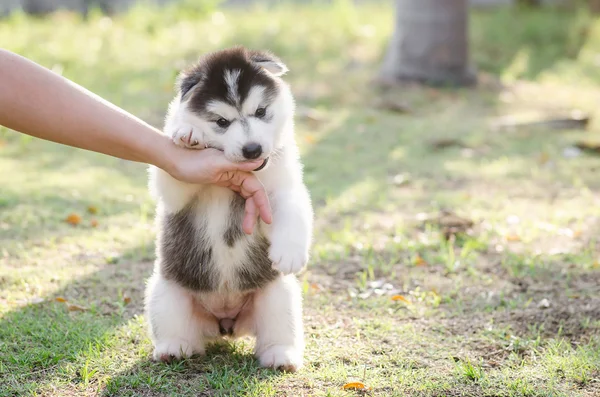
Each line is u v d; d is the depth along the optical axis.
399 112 4.15
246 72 1.96
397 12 4.68
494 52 5.55
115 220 2.64
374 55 5.20
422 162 3.33
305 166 3.21
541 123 3.93
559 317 2.18
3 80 1.82
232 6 6.64
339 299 2.25
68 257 2.42
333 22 5.77
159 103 3.90
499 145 3.61
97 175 3.02
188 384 1.93
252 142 1.89
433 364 2.01
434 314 2.20
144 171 3.14
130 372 1.96
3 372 1.95
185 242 1.97
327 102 4.23
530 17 6.46
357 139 3.63
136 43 5.11
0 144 3.33
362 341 2.08
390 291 2.29
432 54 4.65
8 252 2.42
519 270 2.40
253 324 2.02
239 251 1.97
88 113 1.85
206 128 1.94
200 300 2.01
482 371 1.97
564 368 1.98
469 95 4.55
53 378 1.94
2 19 5.64
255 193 1.90
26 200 2.73
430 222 2.65
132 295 2.25
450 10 4.62
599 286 2.31
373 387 1.92
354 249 2.51
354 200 2.84
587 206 2.79
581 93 4.74
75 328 2.08
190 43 5.13
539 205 2.80
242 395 1.89
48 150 3.32
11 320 2.11
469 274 2.38
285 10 6.22
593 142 3.51
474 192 2.93
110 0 6.26
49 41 4.99
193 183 1.90
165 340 1.99
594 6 6.82
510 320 2.17
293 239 1.89
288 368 1.97
